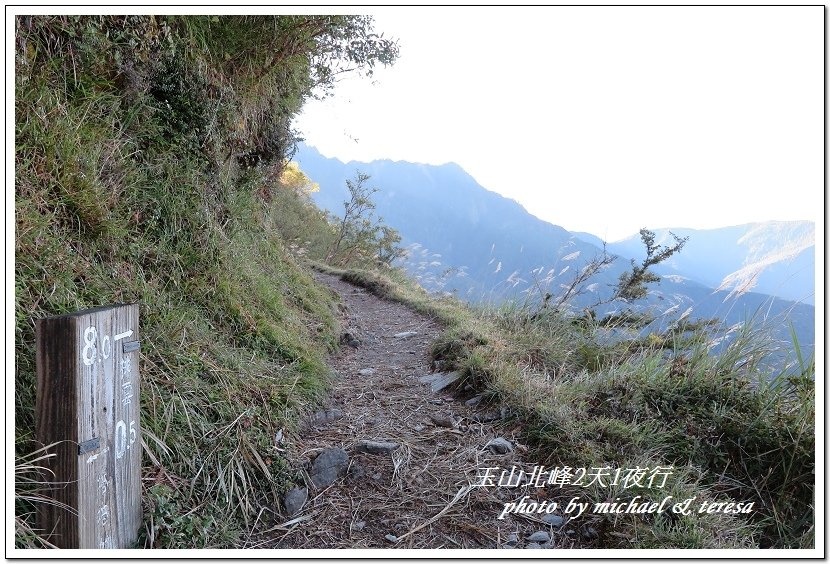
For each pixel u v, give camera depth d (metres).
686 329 4.07
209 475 2.27
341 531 2.21
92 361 1.58
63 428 1.50
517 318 5.39
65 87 2.72
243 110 4.73
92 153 2.72
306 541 2.15
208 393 2.63
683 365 3.37
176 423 2.35
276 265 5.54
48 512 1.49
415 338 5.55
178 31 3.68
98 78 2.98
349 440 2.97
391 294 8.46
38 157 2.39
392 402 3.60
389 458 2.76
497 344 4.33
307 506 2.36
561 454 2.69
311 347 4.26
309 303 5.49
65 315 1.52
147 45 3.32
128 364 1.81
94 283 2.43
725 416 2.90
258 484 2.41
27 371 1.81
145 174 3.22
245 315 3.61
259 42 4.34
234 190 4.66
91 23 2.84
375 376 4.23
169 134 3.60
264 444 2.60
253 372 3.15
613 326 4.88
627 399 3.18
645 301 5.20
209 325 3.23
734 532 2.16
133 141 3.18
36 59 2.62
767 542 2.33
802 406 2.86
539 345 4.47
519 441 2.93
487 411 3.32
